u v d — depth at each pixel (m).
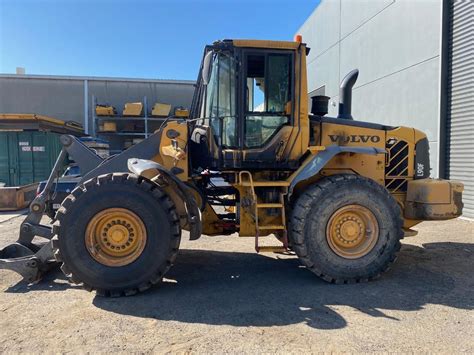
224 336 3.03
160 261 3.89
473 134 7.62
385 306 3.64
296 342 2.94
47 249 4.21
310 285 4.22
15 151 14.11
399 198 5.26
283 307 3.61
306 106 4.50
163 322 3.29
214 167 4.70
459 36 7.90
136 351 2.80
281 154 4.54
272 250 4.27
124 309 3.56
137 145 4.52
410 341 2.96
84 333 3.08
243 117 4.40
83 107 23.08
